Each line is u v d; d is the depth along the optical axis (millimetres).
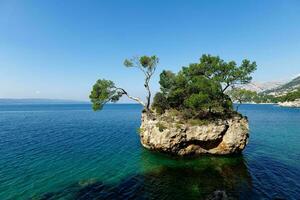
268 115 124375
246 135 38156
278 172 30234
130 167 32125
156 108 43719
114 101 46156
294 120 97250
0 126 79062
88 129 71688
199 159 35719
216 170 30906
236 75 44938
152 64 44938
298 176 28781
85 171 30359
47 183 26141
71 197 22781
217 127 36156
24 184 25688
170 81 47281
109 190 24562
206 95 37969
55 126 79750
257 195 23375
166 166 32531
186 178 28047
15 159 35594
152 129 38844
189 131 36344
